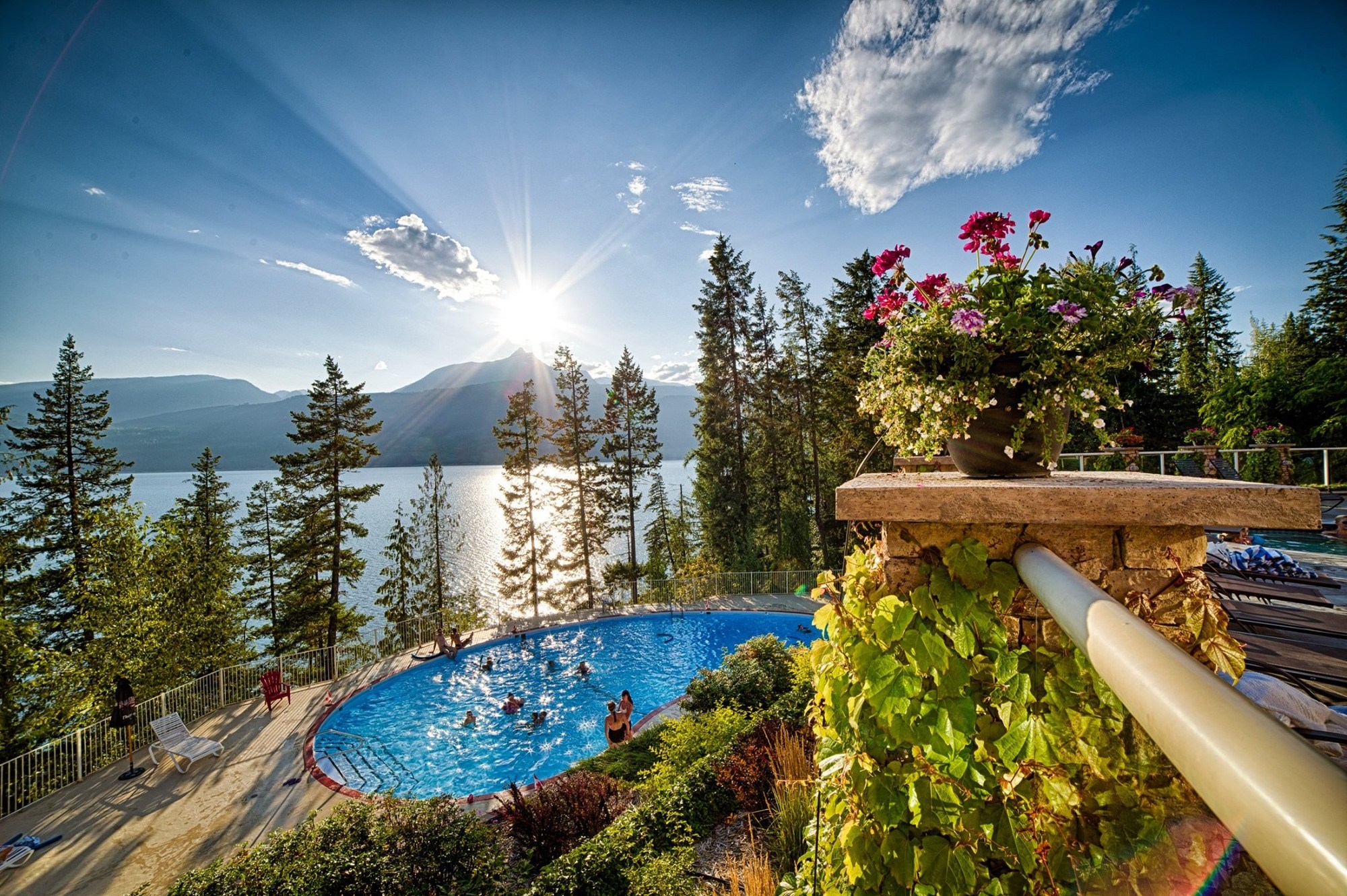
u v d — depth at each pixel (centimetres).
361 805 659
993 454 214
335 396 2852
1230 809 50
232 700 1479
